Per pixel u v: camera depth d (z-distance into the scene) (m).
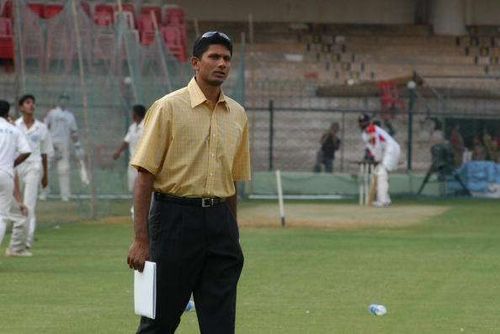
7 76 58.91
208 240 17.31
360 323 24.42
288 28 93.94
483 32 93.75
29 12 45.59
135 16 74.38
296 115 77.06
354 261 35.38
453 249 39.28
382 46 91.19
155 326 17.52
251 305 26.64
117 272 32.06
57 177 47.75
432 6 93.81
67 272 32.00
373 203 60.97
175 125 17.12
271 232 45.09
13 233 35.50
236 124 17.56
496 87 83.56
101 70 50.38
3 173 31.72
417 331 23.58
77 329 23.48
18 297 27.55
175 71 56.88
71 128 47.91
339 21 95.88
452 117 67.69
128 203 51.97
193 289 17.61
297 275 31.92
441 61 89.19
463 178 67.44
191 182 17.16
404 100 75.69
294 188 67.19
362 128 61.81
